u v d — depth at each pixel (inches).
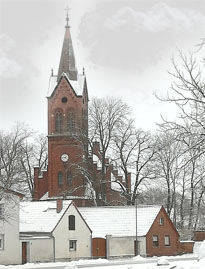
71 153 3735.2
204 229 3272.6
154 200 3809.1
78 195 3602.4
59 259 2439.7
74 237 2519.7
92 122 3336.6
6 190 2052.2
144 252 2657.5
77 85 3855.8
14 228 2279.8
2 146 3225.9
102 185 3297.2
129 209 2812.5
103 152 3289.9
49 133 3801.7
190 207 3078.2
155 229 2721.5
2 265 2020.2
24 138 3890.3
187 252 2824.8
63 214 2490.2
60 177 3737.7
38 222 2488.9
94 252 2610.7
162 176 3004.4
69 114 3814.0
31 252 2331.4
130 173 3191.4
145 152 3144.7
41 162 4141.2
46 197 3737.7
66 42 3954.2
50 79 3907.5
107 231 2689.5
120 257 2618.1
